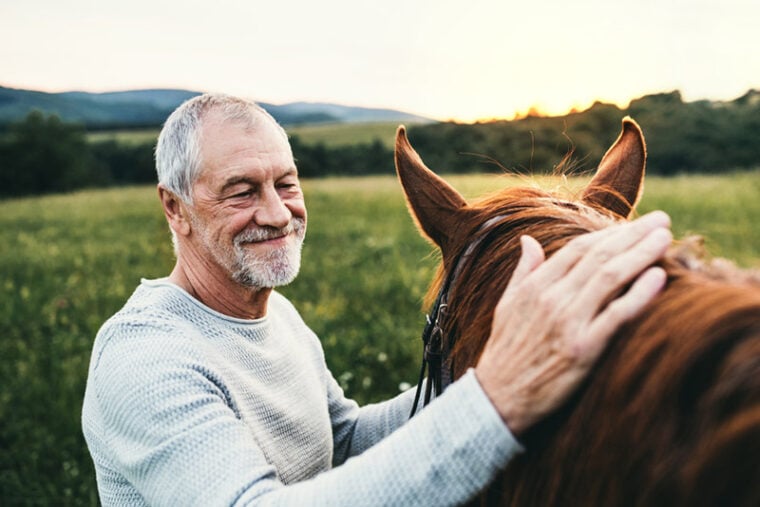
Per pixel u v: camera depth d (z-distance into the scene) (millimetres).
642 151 1518
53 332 7180
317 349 2025
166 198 1726
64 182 47562
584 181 1573
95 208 24797
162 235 13766
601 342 825
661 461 730
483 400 888
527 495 945
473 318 1205
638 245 850
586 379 870
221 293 1706
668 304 818
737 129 31719
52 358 6055
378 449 983
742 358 690
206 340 1565
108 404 1408
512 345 887
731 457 661
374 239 12859
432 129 32500
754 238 10984
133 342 1448
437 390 1396
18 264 12227
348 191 25078
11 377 5672
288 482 1651
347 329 6762
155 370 1379
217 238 1630
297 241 1740
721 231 11664
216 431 1270
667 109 34188
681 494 704
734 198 16219
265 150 1632
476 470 879
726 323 734
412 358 5664
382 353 5754
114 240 15281
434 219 1479
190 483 1221
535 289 878
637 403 777
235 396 1499
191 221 1667
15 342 6754
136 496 1485
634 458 767
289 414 1683
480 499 1082
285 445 1660
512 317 899
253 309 1746
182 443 1260
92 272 10992
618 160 1530
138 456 1315
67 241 15305
